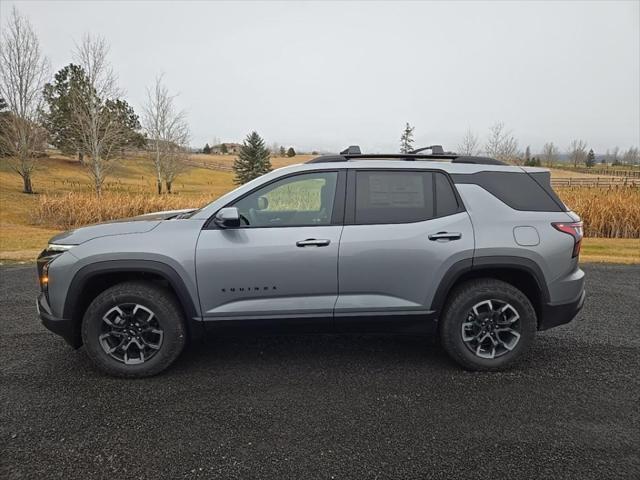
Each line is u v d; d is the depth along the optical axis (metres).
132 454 2.28
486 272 3.29
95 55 26.80
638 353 3.57
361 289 3.13
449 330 3.20
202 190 46.28
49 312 3.07
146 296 3.04
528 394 2.90
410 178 3.25
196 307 3.07
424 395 2.88
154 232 3.07
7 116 27.53
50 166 43.09
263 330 3.18
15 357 3.48
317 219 3.17
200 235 3.06
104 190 27.19
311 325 3.19
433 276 3.13
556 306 3.24
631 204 12.39
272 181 3.22
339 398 2.84
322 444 2.36
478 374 3.20
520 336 3.21
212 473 2.13
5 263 7.51
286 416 2.63
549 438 2.41
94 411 2.68
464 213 3.20
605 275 6.56
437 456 2.25
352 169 3.25
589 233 12.43
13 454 2.27
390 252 3.09
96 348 3.06
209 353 3.58
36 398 2.83
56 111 41.62
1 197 24.92
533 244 3.16
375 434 2.45
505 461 2.21
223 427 2.52
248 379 3.12
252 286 3.07
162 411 2.69
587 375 3.18
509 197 3.29
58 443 2.36
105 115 28.75
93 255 2.98
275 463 2.21
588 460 2.22
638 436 2.43
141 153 53.47
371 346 3.72
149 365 3.10
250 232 3.08
